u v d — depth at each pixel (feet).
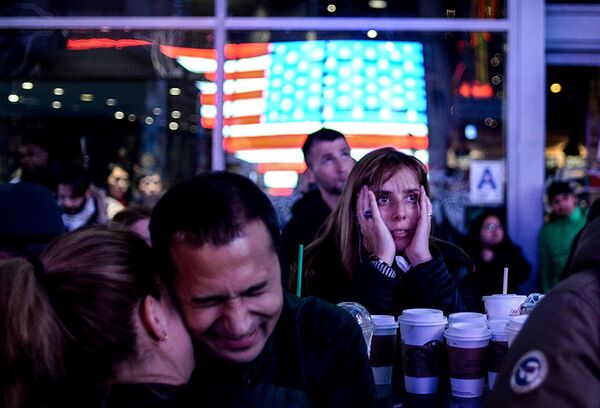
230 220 4.70
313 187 15.78
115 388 4.71
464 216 18.17
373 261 8.00
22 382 4.55
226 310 4.82
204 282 4.74
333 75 18.39
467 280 9.07
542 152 18.24
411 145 18.33
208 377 5.24
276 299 4.97
